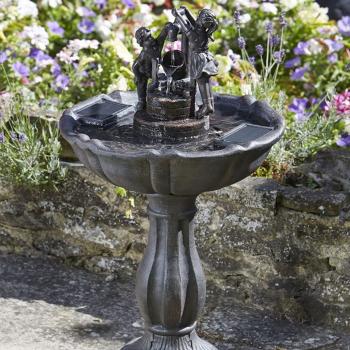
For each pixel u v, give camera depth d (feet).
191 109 20.77
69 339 24.77
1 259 28.66
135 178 19.79
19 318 25.57
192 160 19.17
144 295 21.77
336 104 28.22
